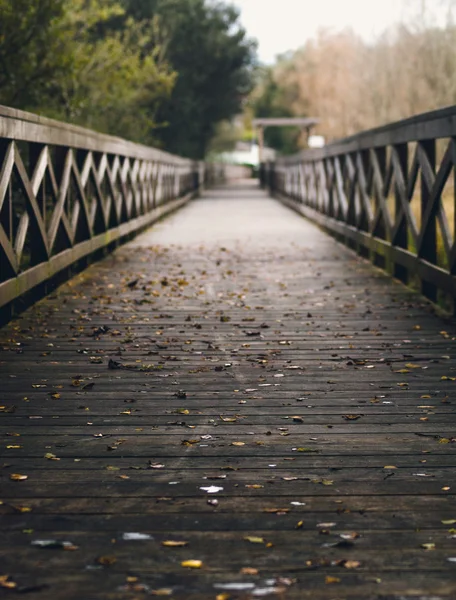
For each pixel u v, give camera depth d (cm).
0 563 245
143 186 1373
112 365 483
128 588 231
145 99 1892
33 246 679
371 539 262
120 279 822
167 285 788
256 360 500
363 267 920
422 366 486
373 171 937
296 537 263
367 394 429
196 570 242
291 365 491
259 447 349
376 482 310
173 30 2898
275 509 284
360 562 246
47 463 329
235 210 1972
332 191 1301
